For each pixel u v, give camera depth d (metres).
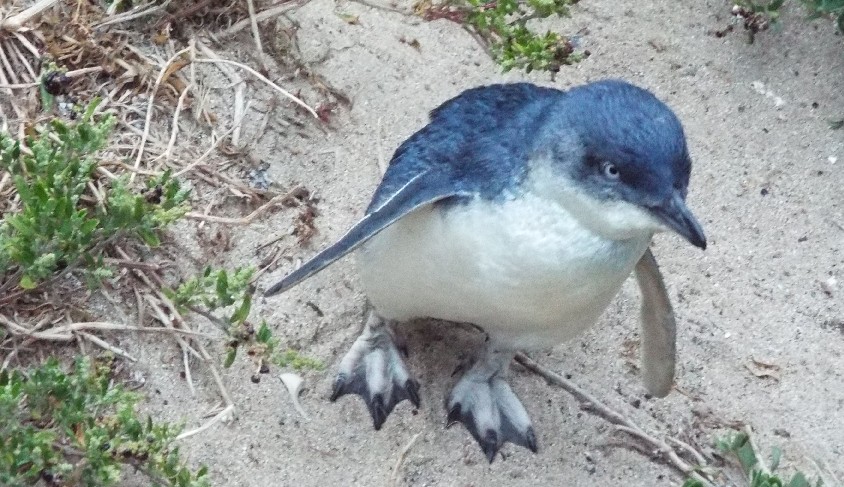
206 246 2.60
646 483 2.57
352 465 2.54
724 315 2.69
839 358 2.68
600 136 2.41
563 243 2.44
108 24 2.66
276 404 2.55
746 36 2.85
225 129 2.66
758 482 2.53
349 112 2.72
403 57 2.76
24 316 2.52
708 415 2.62
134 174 2.60
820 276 2.73
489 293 2.46
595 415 2.60
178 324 2.55
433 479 2.54
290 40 2.73
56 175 2.47
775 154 2.79
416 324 2.62
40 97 2.61
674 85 2.82
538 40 2.61
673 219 2.42
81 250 2.47
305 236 2.63
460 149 2.47
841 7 2.78
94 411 2.45
